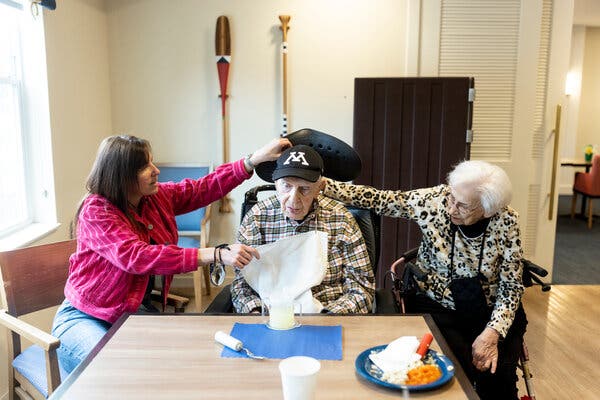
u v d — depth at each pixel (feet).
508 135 12.62
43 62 9.06
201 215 11.78
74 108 10.30
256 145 12.50
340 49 12.16
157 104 12.37
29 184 9.26
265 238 6.33
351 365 4.40
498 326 5.96
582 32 25.90
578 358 9.48
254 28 12.09
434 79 11.51
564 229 19.99
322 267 5.98
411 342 4.60
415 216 6.57
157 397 3.92
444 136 11.65
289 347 4.69
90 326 5.90
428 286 6.62
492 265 6.28
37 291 6.59
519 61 12.27
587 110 27.22
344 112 12.39
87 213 5.90
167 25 12.09
